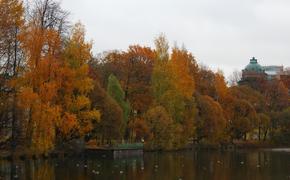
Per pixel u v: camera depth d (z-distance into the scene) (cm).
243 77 19512
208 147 11444
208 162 7331
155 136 9044
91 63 10238
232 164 7119
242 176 5609
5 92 5094
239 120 12550
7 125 5284
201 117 10556
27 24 5434
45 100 5588
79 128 6812
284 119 13788
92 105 7631
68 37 6688
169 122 9119
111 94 8712
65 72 6531
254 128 13050
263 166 6919
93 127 7456
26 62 5384
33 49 5444
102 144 8138
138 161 7188
